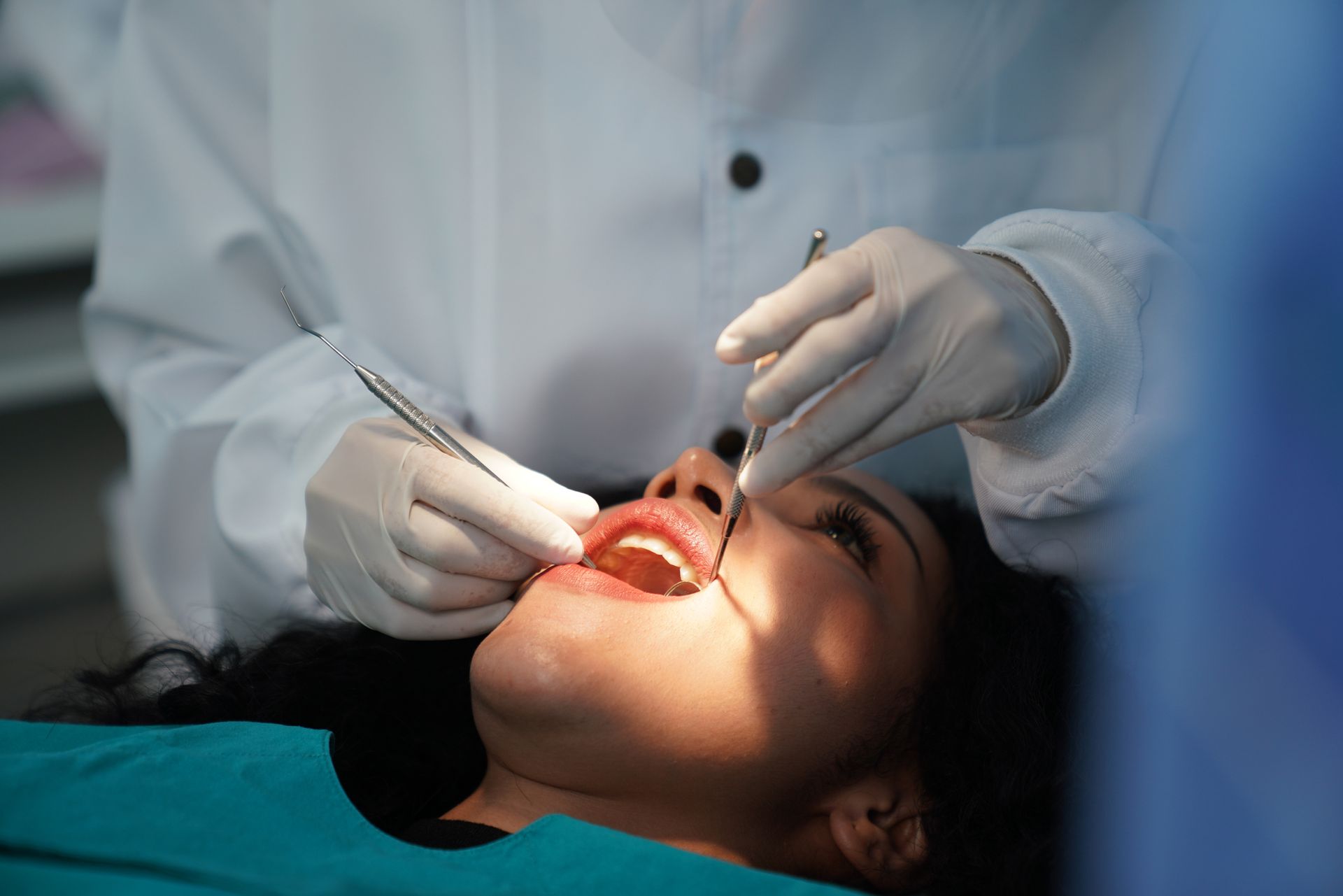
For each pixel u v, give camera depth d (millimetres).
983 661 1161
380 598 1195
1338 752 750
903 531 1217
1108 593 1192
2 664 2449
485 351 1472
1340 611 743
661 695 995
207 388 1642
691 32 1379
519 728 1010
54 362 2398
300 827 913
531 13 1395
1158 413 1059
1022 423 1076
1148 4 1415
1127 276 1087
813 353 944
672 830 1046
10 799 886
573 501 1154
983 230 1210
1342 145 727
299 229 1536
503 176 1425
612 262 1435
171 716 1272
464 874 855
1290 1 761
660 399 1529
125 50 1608
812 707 1036
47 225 2238
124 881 803
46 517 2727
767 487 983
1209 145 812
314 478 1252
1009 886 1065
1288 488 749
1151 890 837
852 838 1088
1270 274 741
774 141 1447
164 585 1670
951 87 1455
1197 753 801
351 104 1499
